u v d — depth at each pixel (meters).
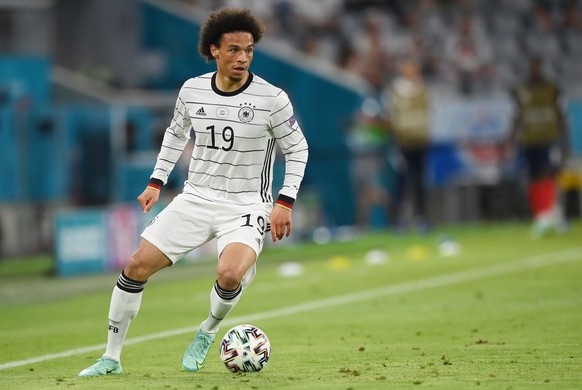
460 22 104.94
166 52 85.88
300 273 58.06
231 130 24.59
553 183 82.81
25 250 68.31
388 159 82.69
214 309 24.94
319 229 79.69
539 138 82.69
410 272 56.72
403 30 100.19
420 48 100.31
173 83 85.81
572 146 89.88
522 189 89.38
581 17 113.31
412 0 101.88
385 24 99.12
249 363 25.48
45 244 69.31
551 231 77.38
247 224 24.58
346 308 42.53
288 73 82.69
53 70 85.31
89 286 54.69
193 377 24.84
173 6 89.94
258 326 37.62
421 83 81.88
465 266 58.66
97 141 71.56
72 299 49.16
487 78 103.94
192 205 24.88
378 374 25.17
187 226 24.78
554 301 42.22
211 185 24.92
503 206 88.88
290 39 97.19
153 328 37.75
